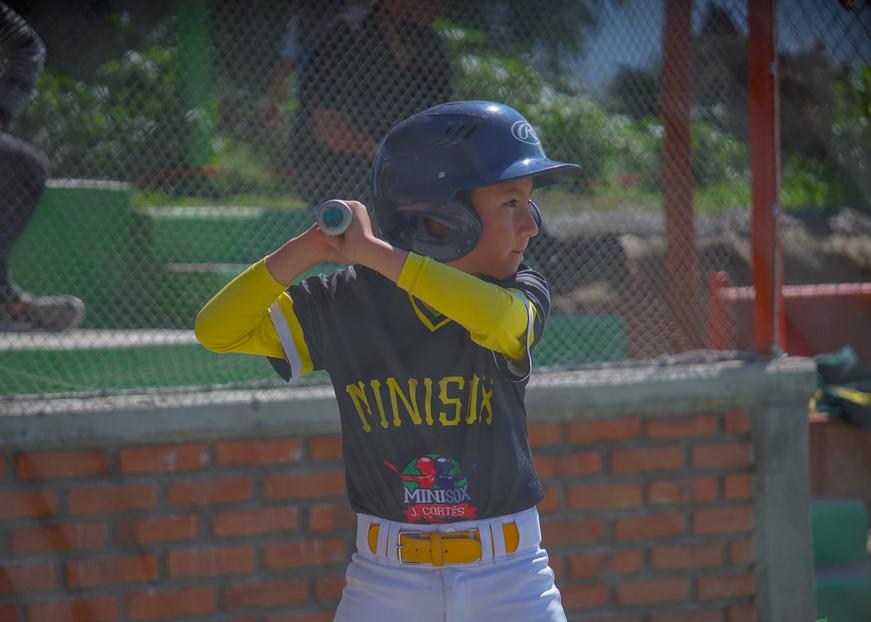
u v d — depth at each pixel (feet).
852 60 30.83
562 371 30.35
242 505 27.73
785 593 30.89
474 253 16.94
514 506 16.96
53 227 29.99
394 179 16.61
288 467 27.99
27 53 28.12
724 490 30.71
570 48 30.22
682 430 30.40
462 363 16.60
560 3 30.04
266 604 27.84
